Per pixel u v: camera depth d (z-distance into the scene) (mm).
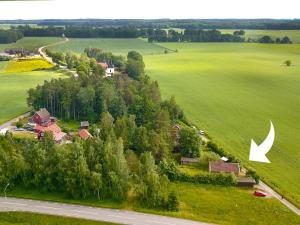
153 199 86750
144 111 138375
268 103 181000
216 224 81625
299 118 158250
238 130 142625
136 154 111312
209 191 95688
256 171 107750
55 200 88562
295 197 94062
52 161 92188
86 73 199125
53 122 144000
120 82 166875
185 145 113250
